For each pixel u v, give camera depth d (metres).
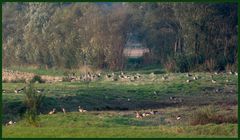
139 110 53.97
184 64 82.62
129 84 67.56
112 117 47.16
